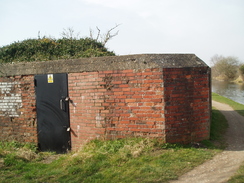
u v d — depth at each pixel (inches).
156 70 183.0
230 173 140.9
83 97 209.0
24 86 233.5
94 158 165.6
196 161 161.0
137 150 172.6
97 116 203.6
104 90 199.9
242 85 1454.2
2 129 248.1
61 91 218.1
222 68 1943.9
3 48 369.1
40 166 171.8
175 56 196.9
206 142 199.6
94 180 137.9
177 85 188.2
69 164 161.3
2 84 243.6
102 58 202.4
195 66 197.3
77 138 214.7
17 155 191.0
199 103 199.9
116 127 197.8
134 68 189.6
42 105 226.8
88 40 428.5
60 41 409.7
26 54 352.8
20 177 151.9
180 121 189.8
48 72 222.4
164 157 165.5
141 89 188.2
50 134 225.6
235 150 185.8
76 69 210.2
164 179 136.1
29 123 233.9
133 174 142.7
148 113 187.0
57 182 140.2
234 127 277.4
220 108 462.0
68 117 217.2
